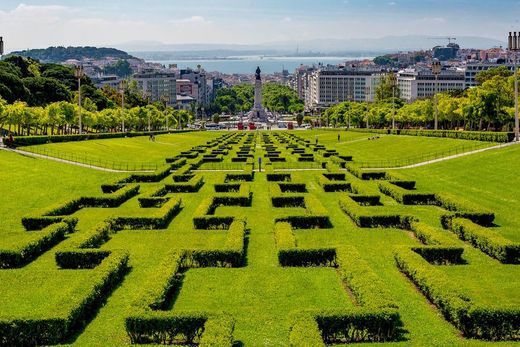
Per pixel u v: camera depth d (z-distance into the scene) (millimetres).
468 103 123625
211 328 22859
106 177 75562
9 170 70000
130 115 171125
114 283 32094
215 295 30172
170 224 48750
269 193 62062
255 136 178625
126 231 45219
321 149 116000
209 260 35344
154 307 26094
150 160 99875
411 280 32375
